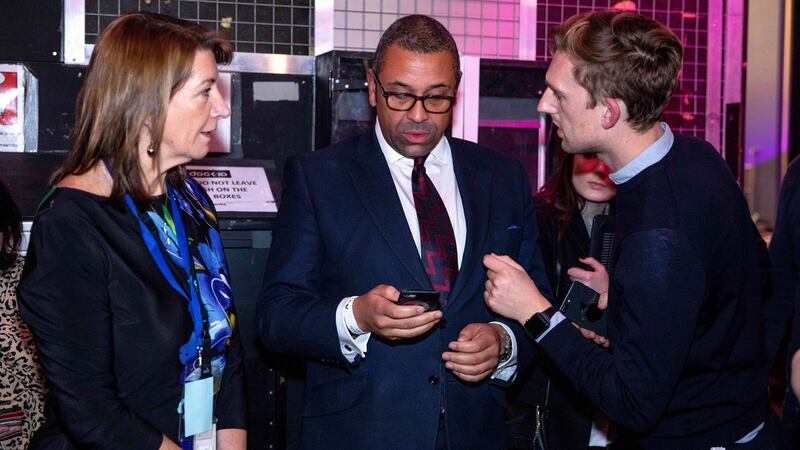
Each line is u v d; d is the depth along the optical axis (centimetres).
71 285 147
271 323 185
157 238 159
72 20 283
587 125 166
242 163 286
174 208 167
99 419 147
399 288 185
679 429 169
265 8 306
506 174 207
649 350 156
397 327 164
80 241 149
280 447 258
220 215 253
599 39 161
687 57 373
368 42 316
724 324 166
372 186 191
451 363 175
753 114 377
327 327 177
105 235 152
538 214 235
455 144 209
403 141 189
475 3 329
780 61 376
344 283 187
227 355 175
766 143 377
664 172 163
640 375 157
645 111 162
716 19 372
